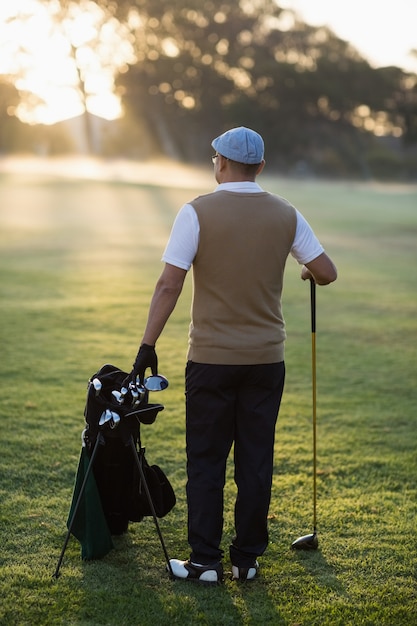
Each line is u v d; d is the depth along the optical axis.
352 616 3.70
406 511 4.90
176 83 83.25
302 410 7.13
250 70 85.38
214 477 3.94
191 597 3.79
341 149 94.12
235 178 3.92
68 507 4.75
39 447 5.76
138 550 4.25
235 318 3.85
